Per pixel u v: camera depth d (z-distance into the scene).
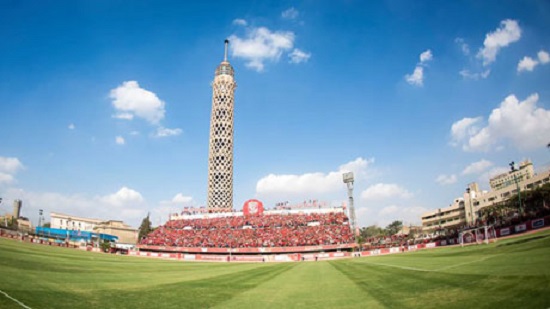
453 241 82.12
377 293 20.98
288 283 30.03
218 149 157.62
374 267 41.69
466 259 36.81
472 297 16.20
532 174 121.31
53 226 141.25
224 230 118.75
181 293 23.34
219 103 163.88
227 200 152.12
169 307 18.34
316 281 30.75
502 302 14.47
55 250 63.78
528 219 67.44
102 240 122.31
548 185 79.50
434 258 46.03
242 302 20.14
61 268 34.09
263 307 18.52
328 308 17.73
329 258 91.31
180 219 133.38
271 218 125.19
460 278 22.30
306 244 102.25
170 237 114.44
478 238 73.69
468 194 139.88
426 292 19.27
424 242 94.44
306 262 73.31
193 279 33.53
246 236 112.00
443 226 154.75
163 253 104.94
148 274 38.03
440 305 15.53
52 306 16.53
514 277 19.06
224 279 34.00
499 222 78.19
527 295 14.93
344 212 127.50
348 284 26.91
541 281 16.92
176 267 55.03
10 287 19.67
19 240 80.00
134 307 17.94
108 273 35.12
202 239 111.44
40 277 25.58
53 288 21.45
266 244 103.88
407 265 38.81
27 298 17.48
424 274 27.55
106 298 19.92
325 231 110.38
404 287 22.19
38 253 49.44
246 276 37.81
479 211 113.94
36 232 117.31
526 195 87.38
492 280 19.45
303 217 123.50
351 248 99.75
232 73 170.75
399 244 98.56
